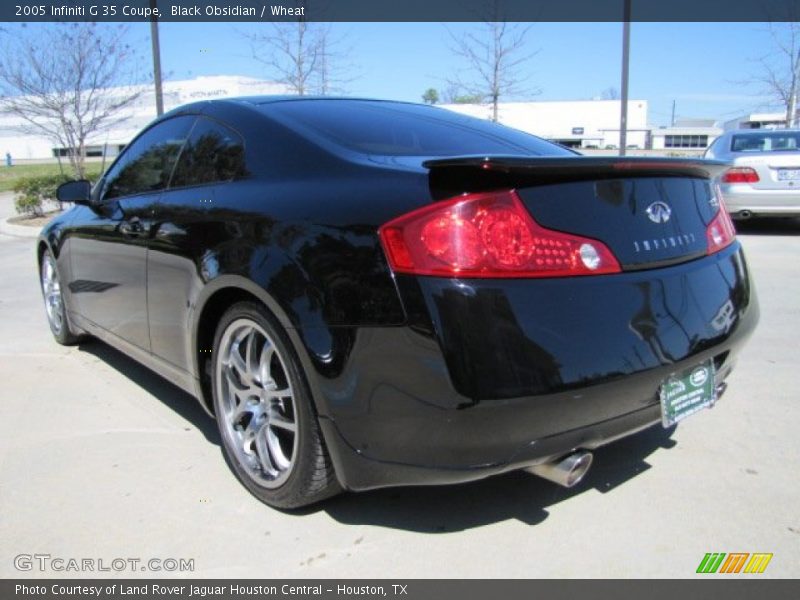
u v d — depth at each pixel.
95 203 3.79
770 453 2.96
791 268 7.00
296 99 3.12
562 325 1.99
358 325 2.05
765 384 3.78
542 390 1.94
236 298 2.58
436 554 2.29
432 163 2.00
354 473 2.15
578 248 2.06
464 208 1.96
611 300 2.08
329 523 2.47
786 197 8.80
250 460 2.65
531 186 2.03
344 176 2.31
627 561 2.24
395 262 1.99
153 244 3.06
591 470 2.85
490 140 3.00
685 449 3.01
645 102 58.00
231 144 2.87
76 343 4.84
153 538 2.39
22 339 5.04
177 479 2.80
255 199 2.52
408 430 2.01
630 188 2.24
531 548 2.31
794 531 2.38
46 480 2.81
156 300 3.12
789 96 19.50
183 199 2.93
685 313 2.28
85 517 2.52
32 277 7.76
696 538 2.35
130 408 3.60
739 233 9.59
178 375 3.10
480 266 1.93
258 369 2.59
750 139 9.41
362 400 2.06
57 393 3.84
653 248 2.24
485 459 1.99
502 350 1.92
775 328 4.89
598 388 2.03
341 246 2.12
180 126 3.31
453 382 1.91
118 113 17.81
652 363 2.15
